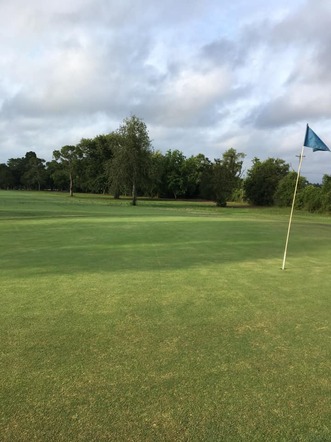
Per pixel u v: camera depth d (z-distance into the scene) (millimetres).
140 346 5023
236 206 71812
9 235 16609
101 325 5762
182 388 3992
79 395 3830
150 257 11680
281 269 10312
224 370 4402
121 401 3734
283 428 3361
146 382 4098
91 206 47125
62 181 121812
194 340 5254
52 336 5312
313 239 17453
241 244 15156
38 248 13070
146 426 3359
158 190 102875
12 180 151750
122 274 9234
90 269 9734
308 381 4191
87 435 3230
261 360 4676
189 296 7422
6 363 4496
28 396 3801
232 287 8219
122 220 25594
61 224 21781
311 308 6809
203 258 11742
